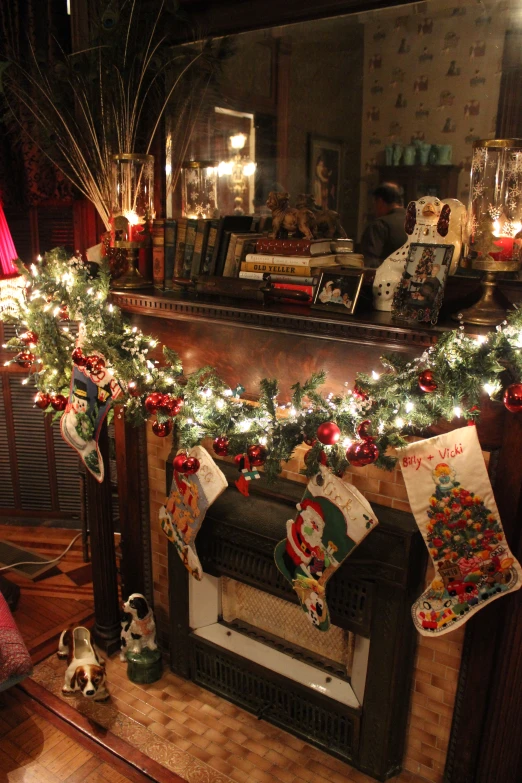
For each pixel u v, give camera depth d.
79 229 3.02
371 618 1.92
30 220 3.07
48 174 2.80
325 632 2.15
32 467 3.44
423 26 1.84
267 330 1.89
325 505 1.78
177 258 2.21
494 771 1.89
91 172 2.46
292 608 2.21
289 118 2.14
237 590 2.33
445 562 1.71
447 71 1.83
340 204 2.12
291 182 2.20
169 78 2.30
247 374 2.06
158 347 2.25
